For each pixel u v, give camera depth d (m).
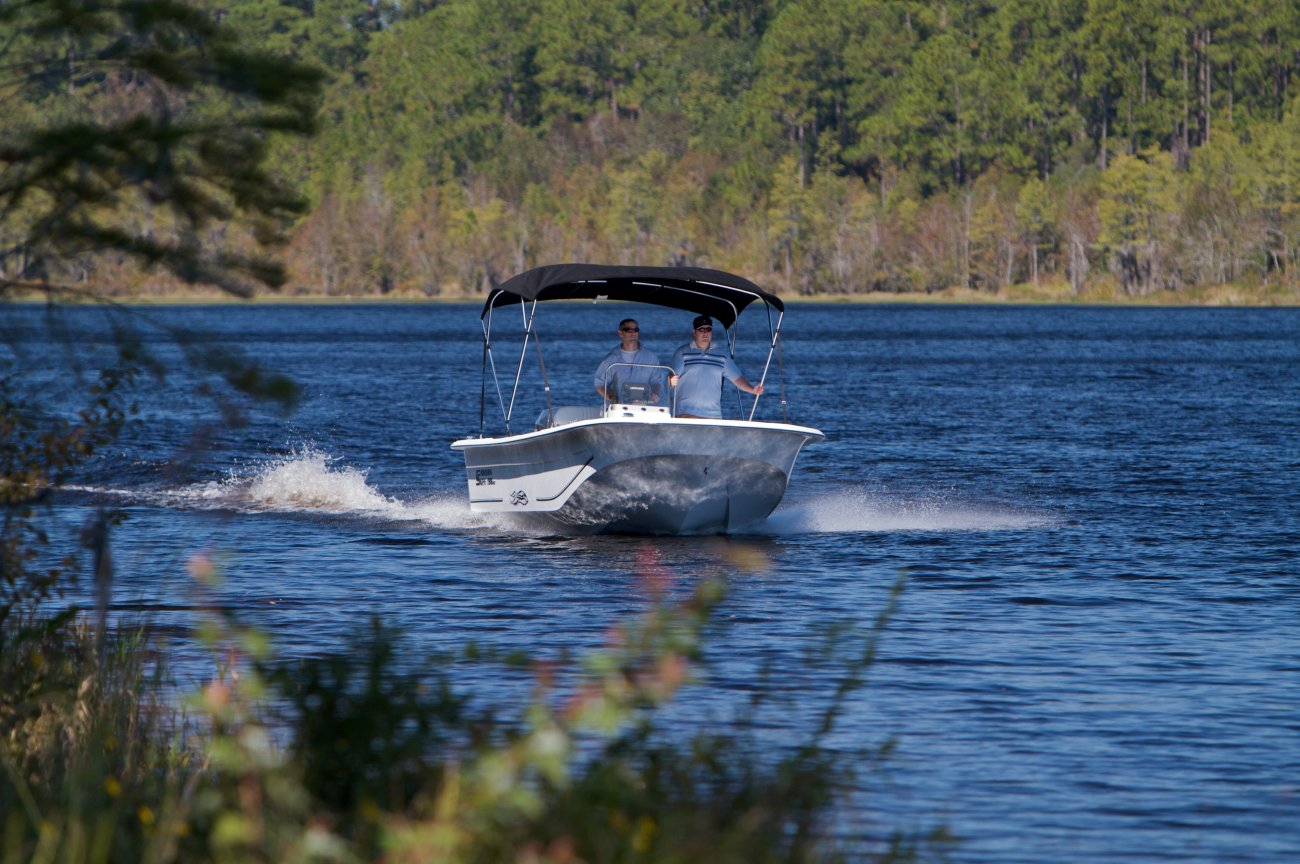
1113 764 33.59
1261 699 38.94
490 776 21.00
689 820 22.80
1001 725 36.44
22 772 26.11
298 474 86.88
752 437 64.75
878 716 37.03
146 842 22.55
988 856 28.34
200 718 32.50
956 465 97.94
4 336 27.16
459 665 40.78
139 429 113.56
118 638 38.53
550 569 59.22
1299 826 30.06
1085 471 93.62
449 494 84.19
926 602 51.69
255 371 27.55
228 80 26.55
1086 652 44.00
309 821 22.88
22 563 34.41
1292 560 60.22
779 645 44.66
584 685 38.69
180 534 67.56
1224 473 91.69
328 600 52.25
